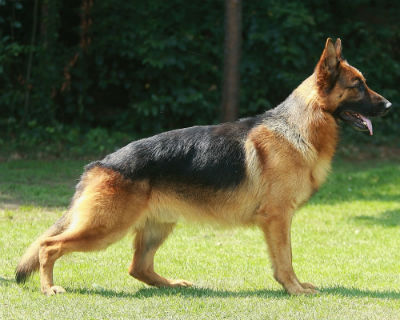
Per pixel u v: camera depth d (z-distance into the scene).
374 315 5.90
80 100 17.83
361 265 8.43
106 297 6.51
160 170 6.70
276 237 6.77
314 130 6.86
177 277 7.71
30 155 16.39
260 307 6.17
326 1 19.55
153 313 5.92
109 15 17.83
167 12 17.64
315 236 10.20
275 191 6.73
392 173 15.40
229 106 14.16
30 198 12.09
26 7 18.22
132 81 18.27
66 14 18.69
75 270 7.73
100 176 6.66
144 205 6.69
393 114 20.58
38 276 7.38
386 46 20.84
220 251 9.06
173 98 17.83
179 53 17.64
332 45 6.80
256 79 18.31
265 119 7.01
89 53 18.02
